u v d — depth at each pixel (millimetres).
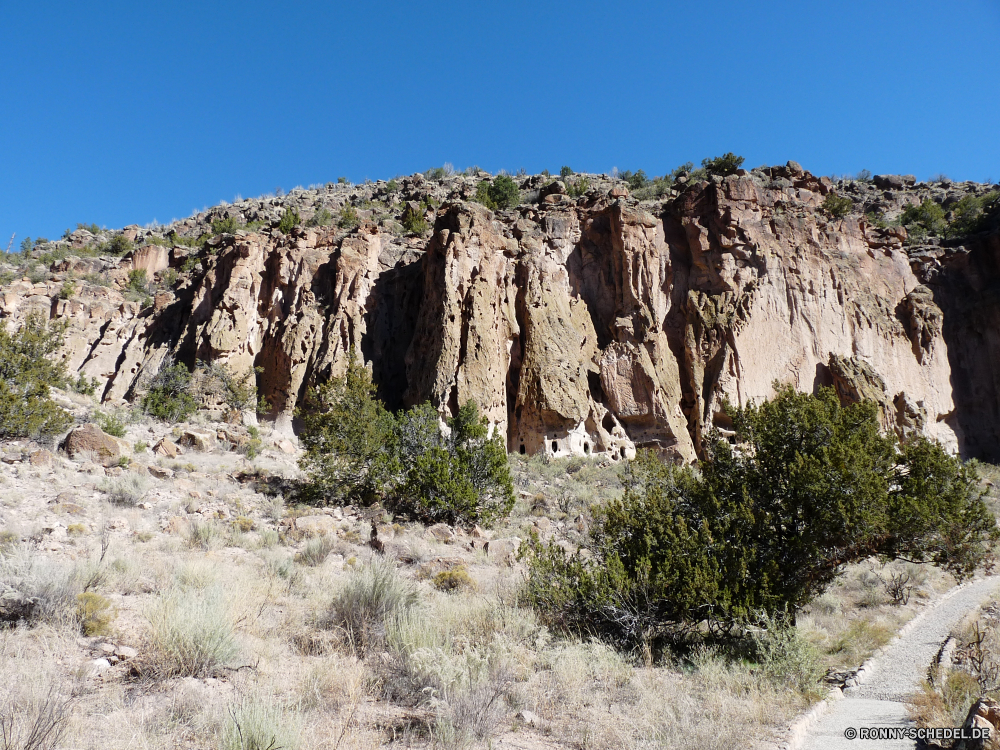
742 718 6227
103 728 4648
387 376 40656
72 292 48000
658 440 38000
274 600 9133
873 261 49438
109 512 12789
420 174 85062
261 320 42906
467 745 5223
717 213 45000
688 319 42750
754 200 45906
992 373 48281
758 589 9727
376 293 43062
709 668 8023
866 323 45438
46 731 4180
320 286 43625
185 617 6656
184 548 11461
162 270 54562
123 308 47656
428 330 39031
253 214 68688
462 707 5723
